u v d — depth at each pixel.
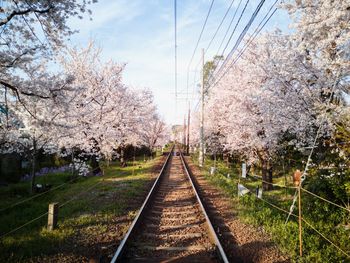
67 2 7.76
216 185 15.38
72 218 8.52
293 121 10.90
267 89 11.44
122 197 11.59
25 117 11.32
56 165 25.17
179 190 14.02
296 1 8.68
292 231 7.47
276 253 6.09
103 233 7.17
